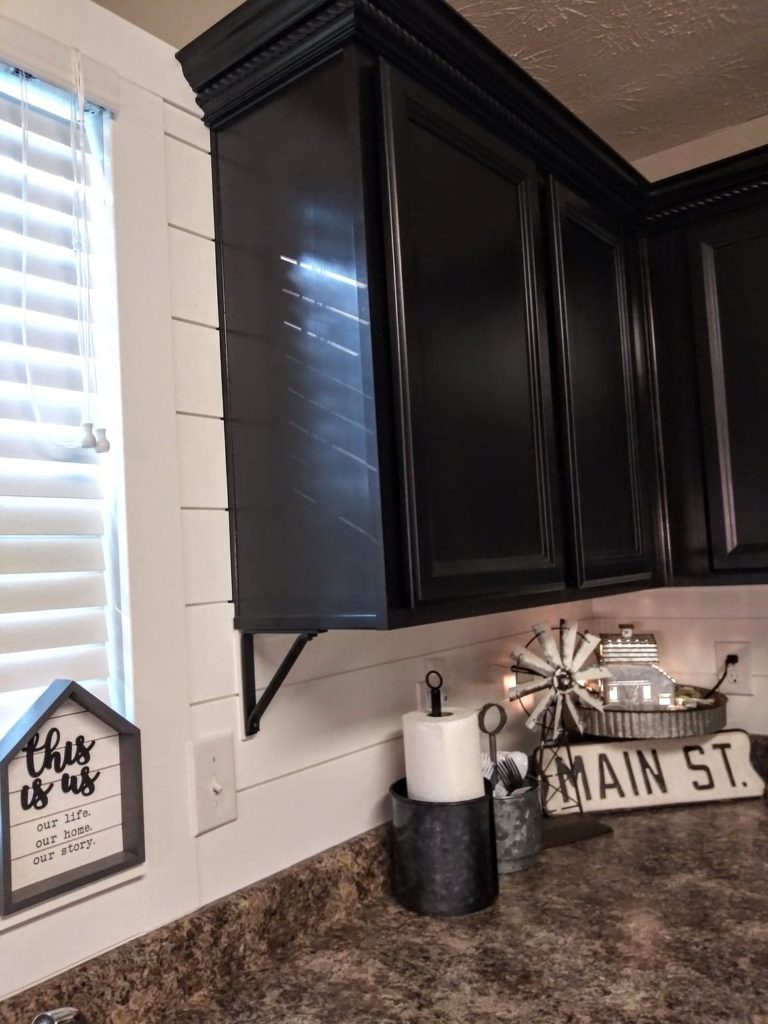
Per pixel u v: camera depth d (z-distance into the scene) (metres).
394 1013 0.94
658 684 1.63
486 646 1.61
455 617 1.00
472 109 1.14
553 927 1.13
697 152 1.82
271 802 1.13
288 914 1.10
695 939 1.08
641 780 1.60
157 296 1.05
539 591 1.18
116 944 0.93
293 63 1.02
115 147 1.02
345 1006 0.96
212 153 1.15
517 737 1.68
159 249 1.06
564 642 1.58
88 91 0.99
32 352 0.94
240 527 1.10
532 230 1.25
